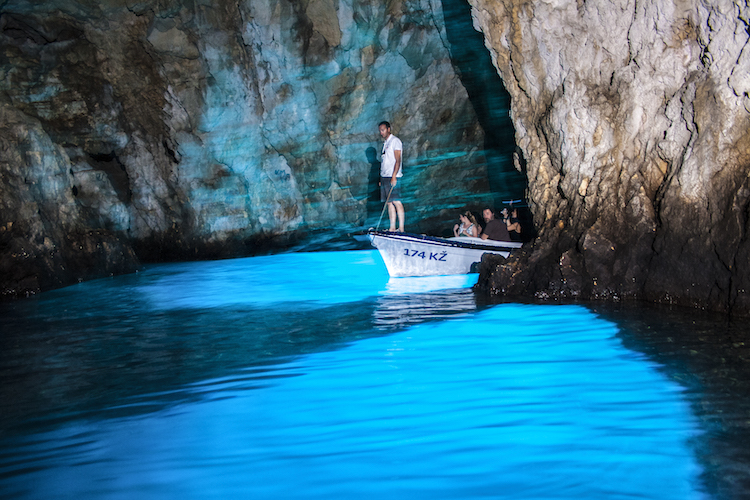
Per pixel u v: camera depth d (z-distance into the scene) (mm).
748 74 5492
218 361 4832
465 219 10219
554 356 4625
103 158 13672
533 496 2594
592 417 3391
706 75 5902
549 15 7207
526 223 10508
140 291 8961
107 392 4121
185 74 12891
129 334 5969
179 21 12305
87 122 12914
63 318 6945
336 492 2688
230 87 13078
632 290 6531
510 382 4055
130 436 3352
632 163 6754
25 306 7867
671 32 6172
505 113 13125
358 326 5930
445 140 14008
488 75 12766
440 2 11984
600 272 6703
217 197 13984
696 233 5965
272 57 12828
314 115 13430
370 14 12242
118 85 12930
